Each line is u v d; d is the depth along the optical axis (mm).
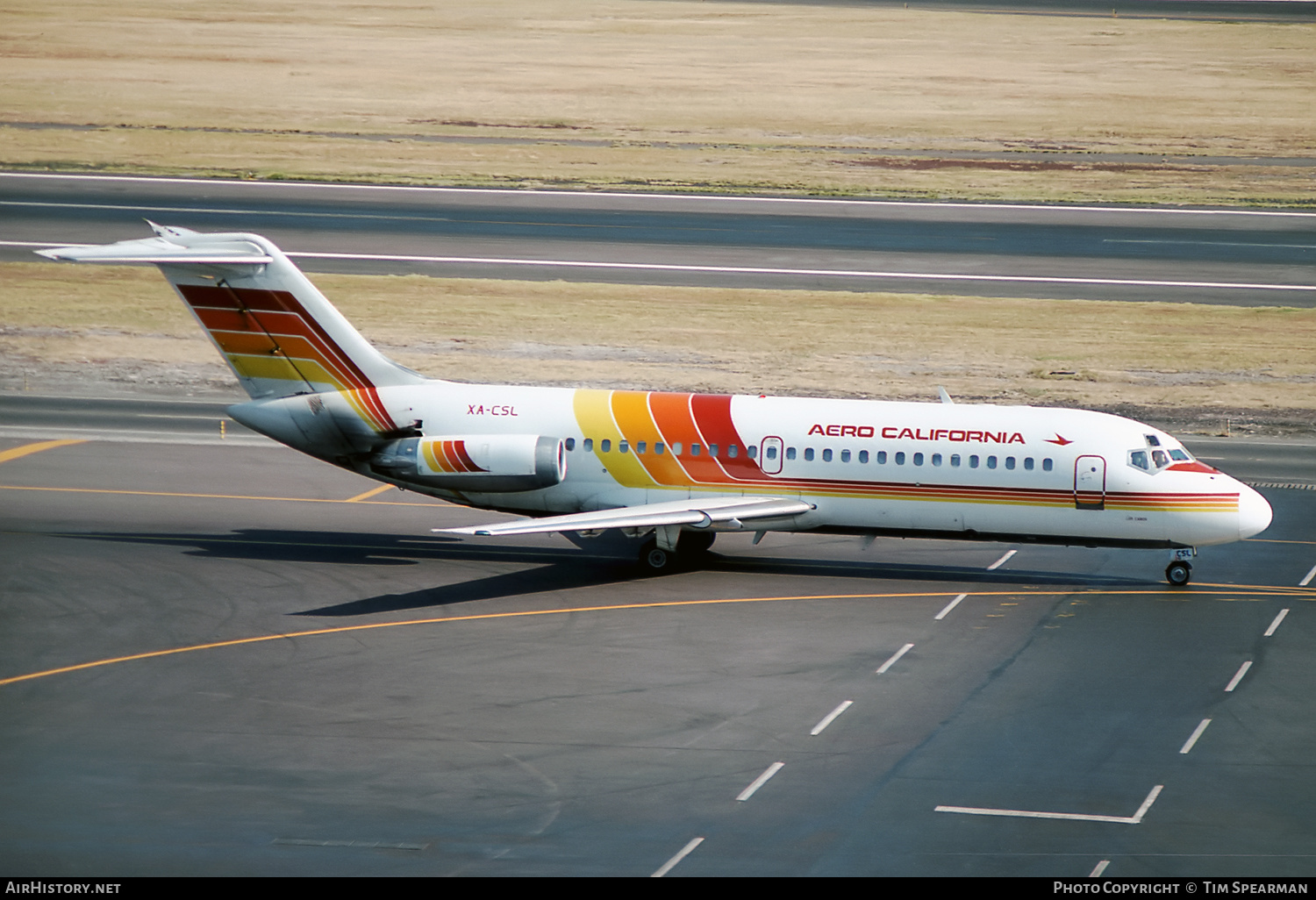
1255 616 148500
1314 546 176000
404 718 117688
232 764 108312
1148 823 100250
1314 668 132875
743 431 162250
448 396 166750
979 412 160625
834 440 160750
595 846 95500
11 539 168375
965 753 112062
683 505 160375
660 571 162250
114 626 139625
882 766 109312
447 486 164625
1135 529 156500
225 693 122812
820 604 150750
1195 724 118812
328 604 148375
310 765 108312
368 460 166750
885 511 160750
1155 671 131375
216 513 183125
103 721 116312
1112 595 155750
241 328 166875
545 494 166875
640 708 120625
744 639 139125
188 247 164000
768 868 92688
